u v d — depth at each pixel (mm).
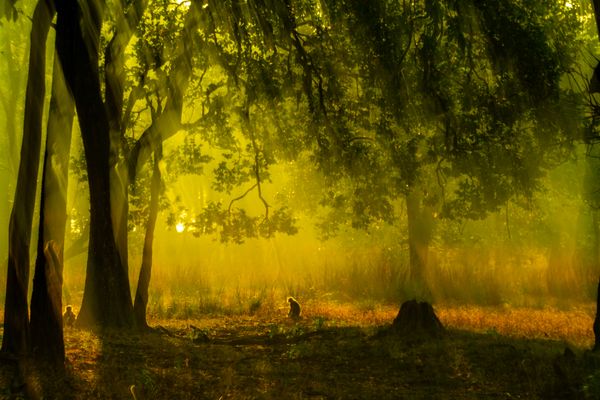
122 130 16031
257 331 16047
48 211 10398
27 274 10219
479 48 15320
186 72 15984
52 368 9641
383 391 9453
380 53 14945
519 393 9242
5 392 8398
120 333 13594
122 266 14578
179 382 9656
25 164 10336
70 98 12094
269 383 9859
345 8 14844
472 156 16031
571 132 15586
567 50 15328
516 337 14172
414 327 13750
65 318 15242
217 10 15266
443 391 9461
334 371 10852
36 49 10742
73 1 11750
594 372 9102
